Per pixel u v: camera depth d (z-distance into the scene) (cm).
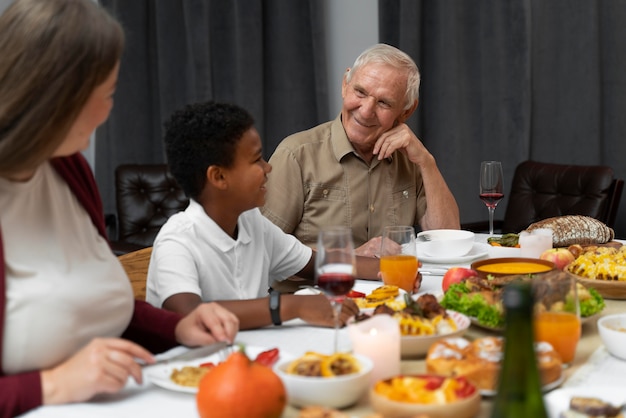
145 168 406
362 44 419
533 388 83
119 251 373
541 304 128
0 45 111
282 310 153
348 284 128
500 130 386
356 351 120
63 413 110
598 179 324
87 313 126
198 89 434
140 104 454
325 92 421
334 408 111
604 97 370
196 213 173
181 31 443
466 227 321
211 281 173
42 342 119
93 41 112
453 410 101
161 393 119
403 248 175
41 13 111
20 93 111
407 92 247
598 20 365
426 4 390
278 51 429
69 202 135
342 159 253
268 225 195
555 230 229
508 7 375
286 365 118
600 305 153
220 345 135
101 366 113
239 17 424
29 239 124
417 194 271
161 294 163
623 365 130
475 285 159
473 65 390
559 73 376
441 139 396
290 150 251
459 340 124
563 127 378
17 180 125
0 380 112
